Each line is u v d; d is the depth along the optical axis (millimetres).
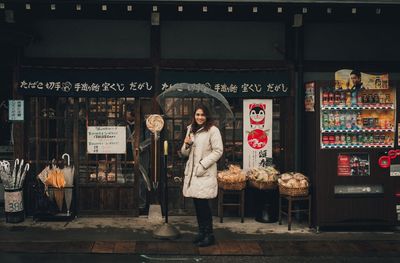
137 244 6047
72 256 5617
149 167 8023
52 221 7141
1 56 7160
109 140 7441
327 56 7625
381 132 6766
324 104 6660
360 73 6586
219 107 7590
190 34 7477
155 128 7207
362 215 6703
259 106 7559
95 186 7480
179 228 6836
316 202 6680
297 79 7504
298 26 7102
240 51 7520
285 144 7574
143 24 7422
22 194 7094
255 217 7395
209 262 5461
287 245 6090
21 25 7098
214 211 7574
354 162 6727
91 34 7379
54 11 6984
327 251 5867
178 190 7637
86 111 7441
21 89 7168
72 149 7465
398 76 7680
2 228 6734
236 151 7660
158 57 7375
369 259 5645
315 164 6707
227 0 6332
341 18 7488
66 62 7297
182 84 6473
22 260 5453
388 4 6434
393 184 6746
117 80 7293
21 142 7258
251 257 5656
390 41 7695
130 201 7516
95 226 6891
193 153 5918
